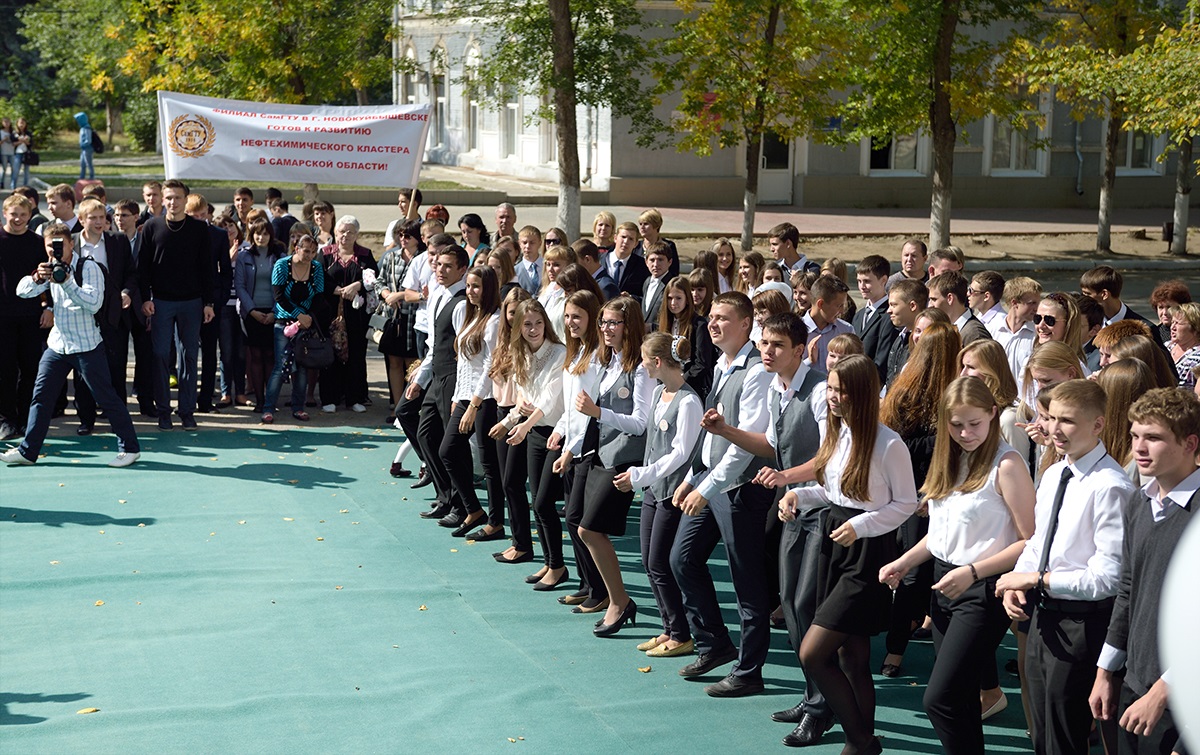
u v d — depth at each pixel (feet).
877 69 68.49
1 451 33.45
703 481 18.58
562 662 20.61
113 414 32.48
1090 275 24.94
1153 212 109.91
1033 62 69.51
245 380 40.75
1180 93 57.62
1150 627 12.27
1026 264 80.79
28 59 171.73
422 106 39.19
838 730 17.94
